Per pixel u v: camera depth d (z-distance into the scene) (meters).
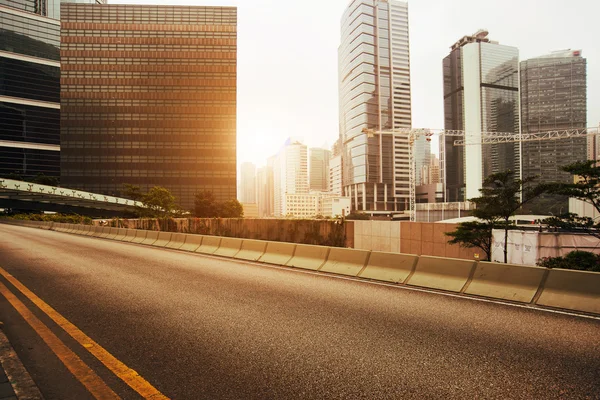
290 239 20.44
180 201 108.88
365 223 18.69
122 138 109.00
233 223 23.19
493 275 7.18
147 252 15.80
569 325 5.30
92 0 157.50
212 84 111.06
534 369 3.83
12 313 5.87
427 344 4.54
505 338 4.77
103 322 5.39
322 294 7.29
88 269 10.56
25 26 125.00
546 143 199.00
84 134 108.44
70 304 6.44
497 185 17.25
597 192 15.61
